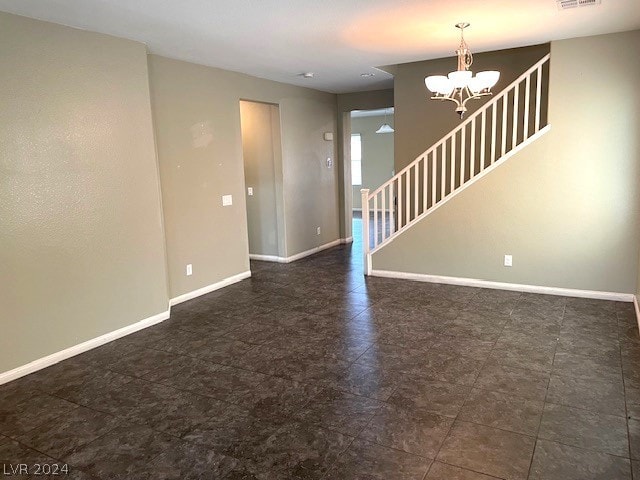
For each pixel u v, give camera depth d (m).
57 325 3.68
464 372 3.28
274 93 6.48
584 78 4.52
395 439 2.52
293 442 2.53
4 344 3.35
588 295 4.83
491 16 3.69
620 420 2.64
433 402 2.89
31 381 3.36
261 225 7.16
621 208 4.58
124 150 4.12
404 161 6.26
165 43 4.27
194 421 2.77
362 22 3.76
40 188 3.51
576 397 2.90
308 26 3.83
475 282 5.38
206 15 3.47
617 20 3.91
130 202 4.20
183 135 5.08
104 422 2.79
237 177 5.91
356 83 6.84
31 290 3.50
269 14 3.48
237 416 2.81
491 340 3.82
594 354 3.51
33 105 3.43
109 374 3.44
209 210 5.49
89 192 3.85
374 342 3.86
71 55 3.66
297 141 7.05
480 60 5.65
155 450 2.50
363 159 12.91
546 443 2.44
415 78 6.02
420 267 5.69
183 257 5.17
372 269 6.03
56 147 3.60
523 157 4.90
